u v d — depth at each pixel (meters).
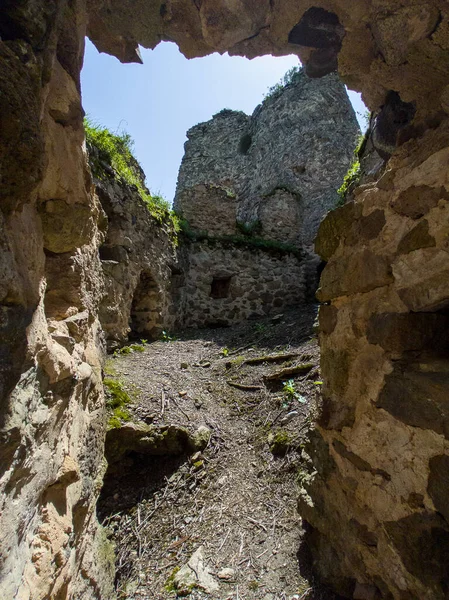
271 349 4.40
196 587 1.76
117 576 1.89
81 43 1.33
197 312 6.56
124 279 4.53
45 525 1.01
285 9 1.49
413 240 1.29
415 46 1.31
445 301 1.19
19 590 0.80
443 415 1.09
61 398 1.12
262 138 9.53
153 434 2.74
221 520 2.18
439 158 1.24
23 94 0.78
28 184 0.86
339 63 1.62
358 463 1.48
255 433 2.90
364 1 1.32
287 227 7.68
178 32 1.68
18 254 0.90
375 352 1.41
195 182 10.62
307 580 1.74
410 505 1.22
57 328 1.23
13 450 0.78
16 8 0.85
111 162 4.52
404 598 1.29
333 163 7.97
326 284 1.72
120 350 4.36
